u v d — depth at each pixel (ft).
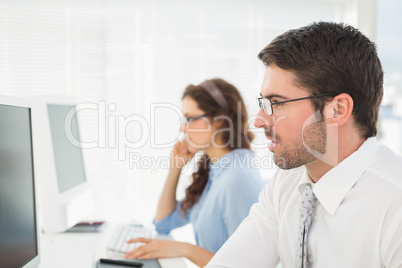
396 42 9.45
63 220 4.92
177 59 8.96
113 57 8.74
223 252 3.83
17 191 3.48
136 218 8.89
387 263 2.87
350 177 3.07
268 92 3.14
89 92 8.67
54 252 4.98
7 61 8.36
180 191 8.34
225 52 9.12
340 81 3.00
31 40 8.44
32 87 8.46
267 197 3.98
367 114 3.11
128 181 8.82
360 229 2.97
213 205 5.21
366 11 9.38
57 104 5.21
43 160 4.71
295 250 3.56
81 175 5.94
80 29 8.61
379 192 2.95
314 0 9.40
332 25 3.14
